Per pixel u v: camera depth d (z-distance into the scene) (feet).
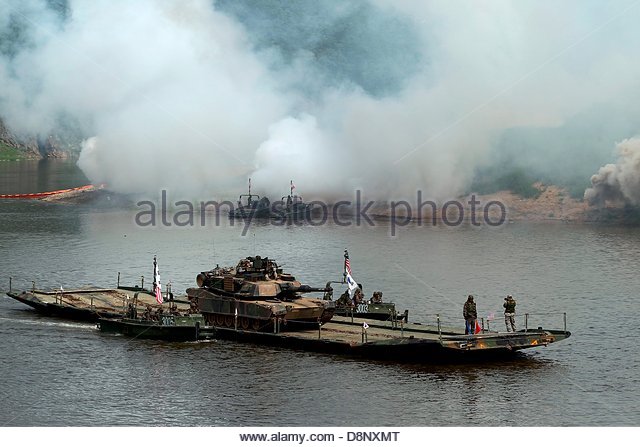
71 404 641.81
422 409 625.82
